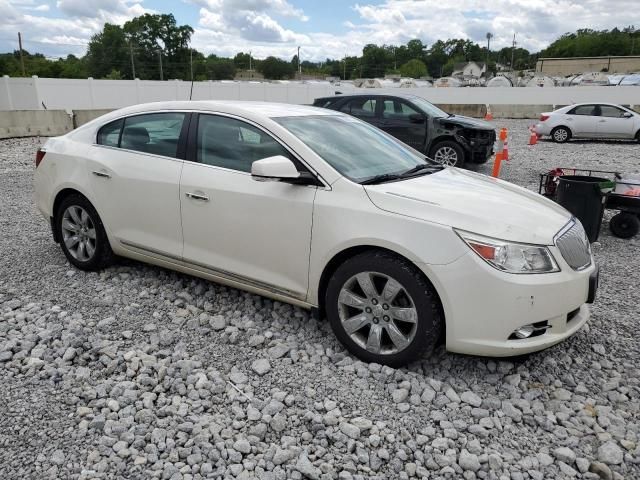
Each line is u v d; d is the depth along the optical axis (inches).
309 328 153.2
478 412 117.0
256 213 145.6
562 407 120.6
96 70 3257.9
